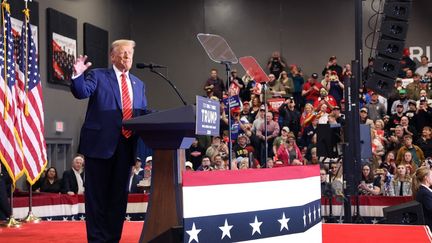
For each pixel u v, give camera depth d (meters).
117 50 5.31
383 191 12.53
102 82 5.24
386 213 9.39
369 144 11.16
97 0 20.02
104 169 5.22
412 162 13.86
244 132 16.67
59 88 17.48
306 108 17.42
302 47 22.61
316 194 5.20
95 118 5.20
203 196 4.12
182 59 22.88
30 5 15.86
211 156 15.11
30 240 6.27
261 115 17.06
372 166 13.56
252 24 22.80
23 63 9.20
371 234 7.03
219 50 6.82
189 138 5.11
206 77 22.72
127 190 5.30
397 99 18.44
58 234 6.73
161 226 4.94
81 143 5.23
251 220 4.40
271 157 16.67
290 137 15.50
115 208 5.26
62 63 17.50
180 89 22.81
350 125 10.41
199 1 22.94
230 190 4.27
